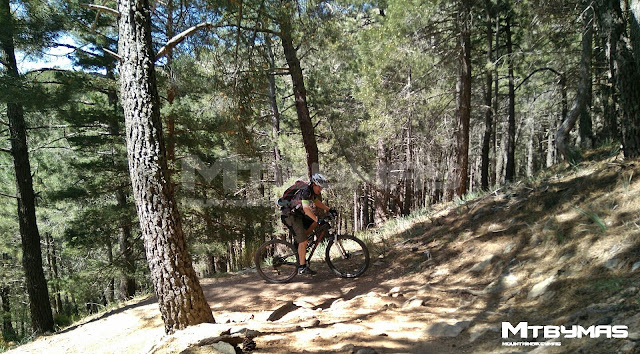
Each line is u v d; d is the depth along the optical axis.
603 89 10.95
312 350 3.72
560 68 14.96
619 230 4.22
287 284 7.00
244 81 7.55
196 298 4.73
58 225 20.70
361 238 9.89
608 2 6.00
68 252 15.13
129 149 4.68
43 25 9.41
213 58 7.21
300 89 10.07
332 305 5.55
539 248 5.00
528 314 3.78
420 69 14.77
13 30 9.05
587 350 2.70
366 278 6.63
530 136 32.16
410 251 7.20
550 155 30.36
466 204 8.53
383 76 15.62
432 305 4.82
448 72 14.91
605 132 11.00
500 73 18.41
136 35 4.64
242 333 4.22
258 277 7.65
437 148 19.66
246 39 7.27
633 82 5.80
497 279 4.88
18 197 10.98
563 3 9.80
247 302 6.40
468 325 3.93
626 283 3.41
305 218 6.95
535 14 10.69
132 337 5.99
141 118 4.60
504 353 3.13
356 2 15.32
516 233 5.75
